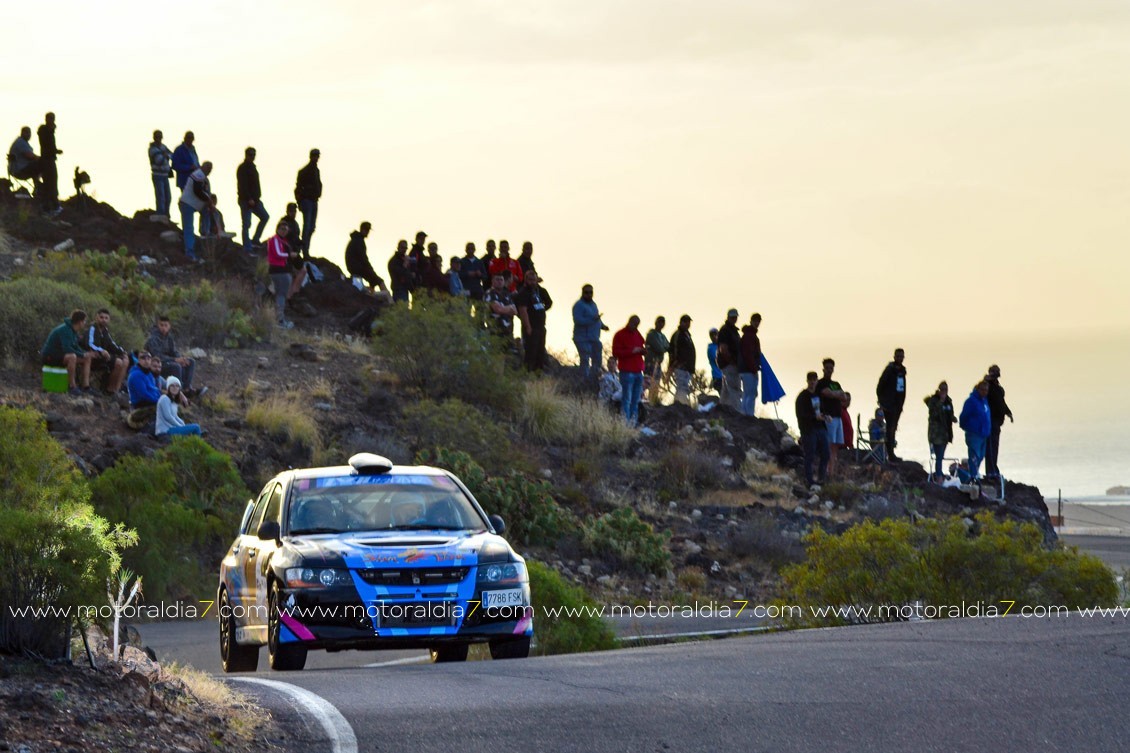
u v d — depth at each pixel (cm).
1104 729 1588
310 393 6019
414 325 6412
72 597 1758
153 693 1652
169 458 4572
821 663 2100
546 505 5253
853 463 7038
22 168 8062
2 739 1427
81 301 5947
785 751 1515
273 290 7356
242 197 7938
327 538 2459
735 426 7150
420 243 6888
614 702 1791
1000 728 1603
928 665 2038
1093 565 3225
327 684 1986
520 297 6825
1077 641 2234
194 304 6756
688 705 1764
